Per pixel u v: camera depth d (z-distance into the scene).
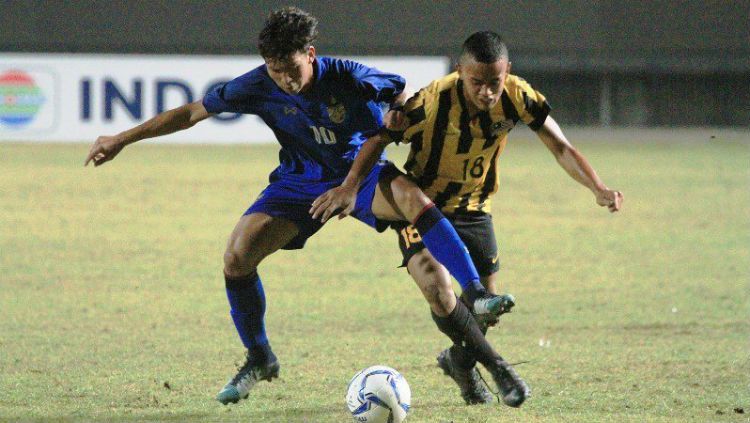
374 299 30.77
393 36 85.12
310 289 32.25
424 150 18.81
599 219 47.59
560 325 27.28
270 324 27.20
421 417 18.19
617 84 88.75
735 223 46.28
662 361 22.98
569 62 87.06
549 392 20.11
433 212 18.06
